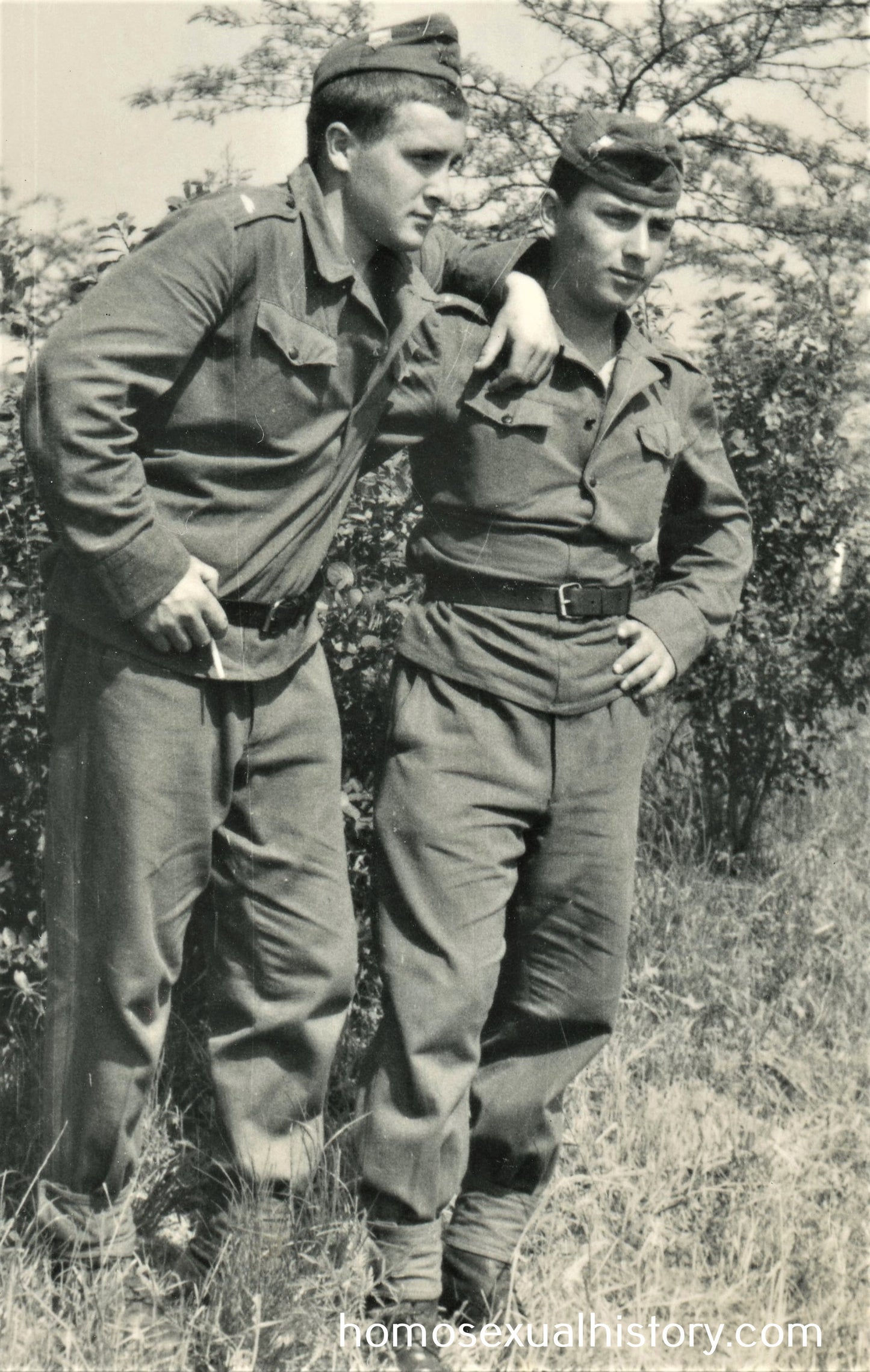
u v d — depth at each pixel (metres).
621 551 2.50
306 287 2.13
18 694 3.04
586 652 2.42
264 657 2.24
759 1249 2.61
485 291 2.45
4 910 3.08
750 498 5.02
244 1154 2.38
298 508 2.22
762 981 3.94
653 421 2.50
